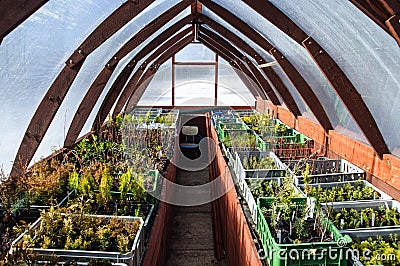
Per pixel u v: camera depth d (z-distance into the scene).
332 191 4.51
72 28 3.50
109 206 4.26
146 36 5.46
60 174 4.47
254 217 4.05
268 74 7.96
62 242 3.16
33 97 3.81
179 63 11.54
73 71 3.97
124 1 3.80
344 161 5.46
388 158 4.42
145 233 3.89
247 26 6.03
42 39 3.20
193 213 7.57
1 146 3.80
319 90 5.88
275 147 6.64
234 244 4.69
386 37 2.88
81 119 5.55
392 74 3.32
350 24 3.17
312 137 7.18
